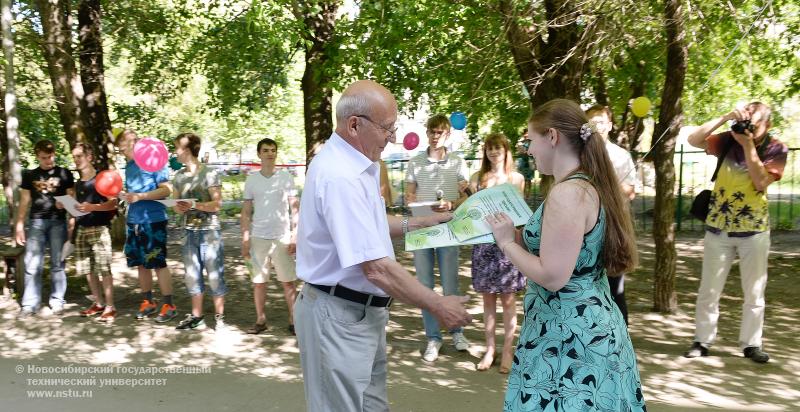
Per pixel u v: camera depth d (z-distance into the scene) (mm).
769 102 11781
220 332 5961
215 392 4633
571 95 7242
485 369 4969
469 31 7586
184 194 6016
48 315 6621
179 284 8148
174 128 16953
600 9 6395
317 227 2746
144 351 5609
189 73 12938
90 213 6348
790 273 8148
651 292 7250
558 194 2469
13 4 9688
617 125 14438
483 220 2707
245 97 12727
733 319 6156
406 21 6488
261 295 5941
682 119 6148
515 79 8336
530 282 2688
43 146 6609
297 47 8484
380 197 2855
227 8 11250
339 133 2783
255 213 5836
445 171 5332
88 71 10672
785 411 4129
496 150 4852
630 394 2578
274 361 5316
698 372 4828
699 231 11953
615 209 2523
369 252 2615
